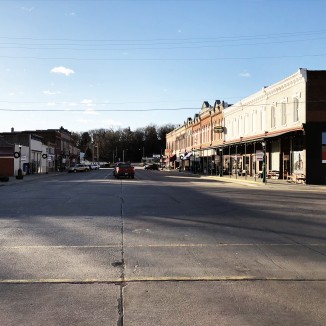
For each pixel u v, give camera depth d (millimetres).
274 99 38688
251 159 47094
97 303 5367
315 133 32219
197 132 73938
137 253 8234
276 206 17047
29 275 6641
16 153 50438
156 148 187500
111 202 18516
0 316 4938
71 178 47719
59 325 4676
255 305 5312
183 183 35656
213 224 12039
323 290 5949
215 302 5418
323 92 32281
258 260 7707
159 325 4676
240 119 49156
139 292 5809
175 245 9031
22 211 15141
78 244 9094
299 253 8305
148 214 14305
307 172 32375
